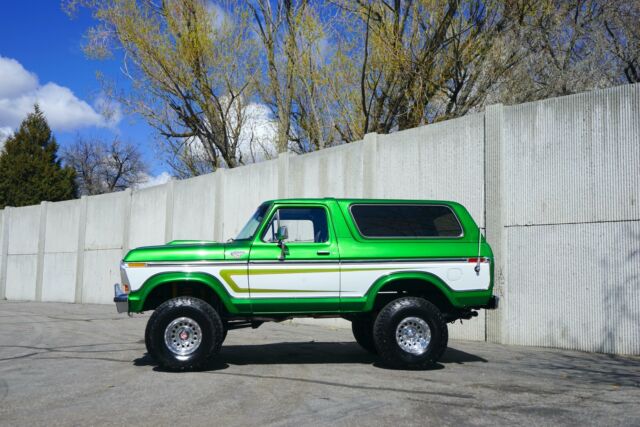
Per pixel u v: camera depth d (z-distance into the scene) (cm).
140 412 625
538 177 1166
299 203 891
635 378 815
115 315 1992
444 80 1881
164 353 830
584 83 1803
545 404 659
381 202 905
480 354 1043
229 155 2594
